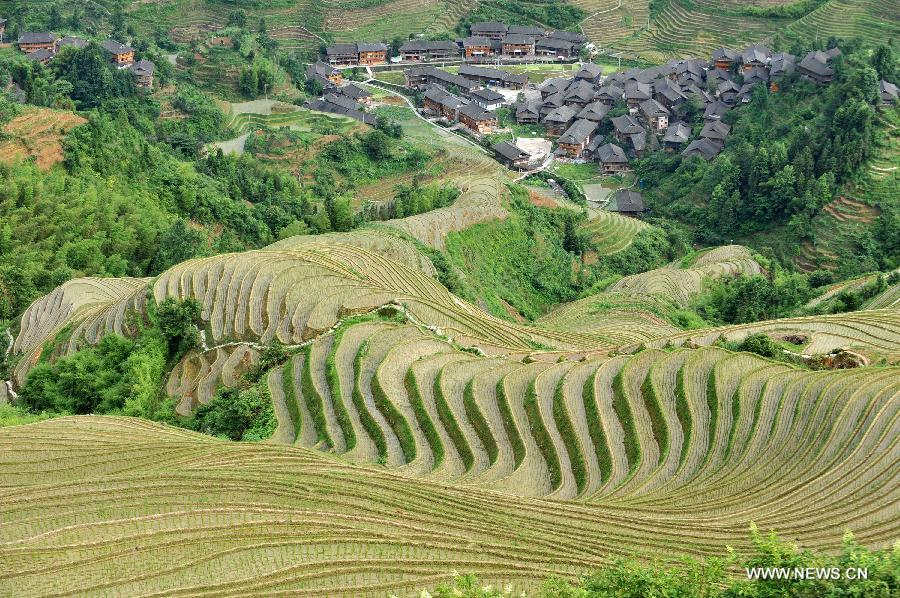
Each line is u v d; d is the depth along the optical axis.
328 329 56.53
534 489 43.12
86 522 36.47
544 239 101.38
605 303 84.81
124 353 57.62
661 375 51.09
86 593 32.44
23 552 34.12
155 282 63.19
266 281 61.88
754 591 24.91
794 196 110.38
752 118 132.75
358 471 41.53
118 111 116.31
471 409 48.25
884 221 100.88
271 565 34.28
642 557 35.66
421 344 55.12
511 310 86.31
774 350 58.88
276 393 51.53
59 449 43.25
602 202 132.38
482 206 98.00
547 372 51.72
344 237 81.50
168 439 45.38
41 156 93.06
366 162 136.12
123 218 87.12
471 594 27.38
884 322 64.88
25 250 77.69
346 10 192.75
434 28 194.88
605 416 48.00
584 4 199.12
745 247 107.94
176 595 32.56
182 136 120.31
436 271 79.81
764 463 43.34
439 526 37.56
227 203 99.31
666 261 110.88
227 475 40.12
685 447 45.53
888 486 39.41
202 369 56.16
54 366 56.81
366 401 49.00
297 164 132.00
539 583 34.03
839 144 109.56
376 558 34.97
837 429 44.25
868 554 25.00
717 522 38.41
